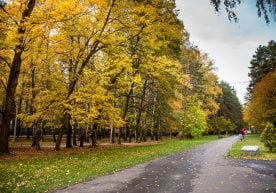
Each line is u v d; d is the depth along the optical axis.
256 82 62.84
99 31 24.53
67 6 19.45
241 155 21.52
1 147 21.08
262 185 11.33
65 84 26.03
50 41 22.28
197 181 12.04
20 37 18.84
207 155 22.14
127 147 30.12
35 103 25.23
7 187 10.82
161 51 32.91
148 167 15.90
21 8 18.69
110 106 25.97
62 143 41.31
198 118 54.81
